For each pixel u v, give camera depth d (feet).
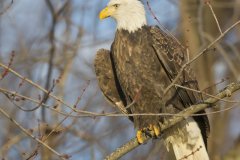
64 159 36.60
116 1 45.91
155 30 44.80
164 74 44.34
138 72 44.34
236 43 65.05
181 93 44.19
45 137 42.73
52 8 57.57
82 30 58.85
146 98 44.29
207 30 65.16
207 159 44.68
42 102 36.52
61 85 55.21
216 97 40.04
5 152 49.03
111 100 46.65
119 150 42.32
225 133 61.57
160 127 43.91
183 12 58.44
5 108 53.98
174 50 44.47
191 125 44.42
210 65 58.44
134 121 44.73
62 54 58.65
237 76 54.34
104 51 46.70
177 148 45.03
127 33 45.11
